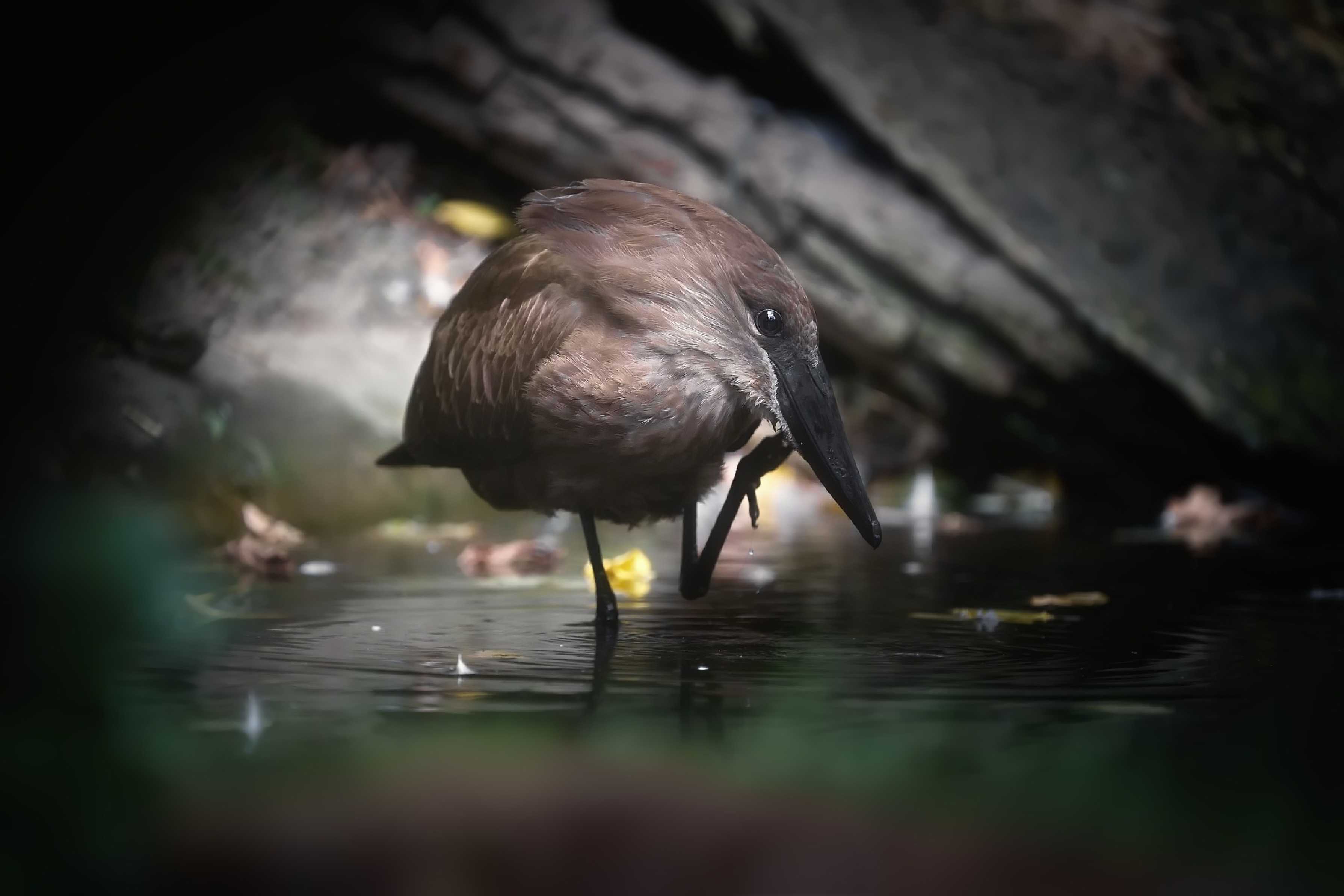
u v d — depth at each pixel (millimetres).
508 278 7492
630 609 8484
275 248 14633
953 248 15047
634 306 6922
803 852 4199
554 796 4676
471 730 5449
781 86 16438
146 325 12727
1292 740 5398
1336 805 4676
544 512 7895
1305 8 16094
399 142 16500
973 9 16031
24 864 4191
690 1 15953
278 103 16109
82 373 12109
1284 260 14953
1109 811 4594
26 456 11406
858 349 15359
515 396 7367
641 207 7066
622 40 16172
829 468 6996
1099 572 10344
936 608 8602
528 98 15930
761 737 5391
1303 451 14305
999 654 7051
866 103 15383
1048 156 15281
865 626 7910
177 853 4238
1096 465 15672
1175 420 14875
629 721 5613
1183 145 15398
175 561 10359
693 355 6918
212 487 11766
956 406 15602
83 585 9000
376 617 8094
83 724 5523
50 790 4750
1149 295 14711
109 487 11328
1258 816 4578
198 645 7125
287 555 10336
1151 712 5828
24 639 7234
